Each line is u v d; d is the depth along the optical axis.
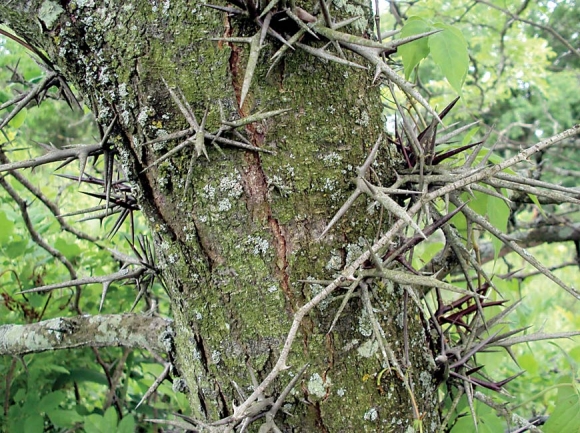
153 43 0.80
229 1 0.74
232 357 0.83
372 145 0.84
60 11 0.81
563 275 3.15
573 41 4.31
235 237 0.81
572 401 0.91
